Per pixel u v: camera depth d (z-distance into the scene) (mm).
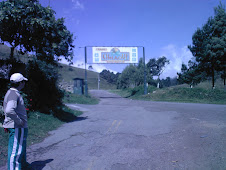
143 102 21547
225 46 23344
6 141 5023
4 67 7875
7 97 3221
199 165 3768
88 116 11219
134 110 13492
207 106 14648
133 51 30297
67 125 8320
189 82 31422
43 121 7906
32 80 9227
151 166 3803
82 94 29484
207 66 26375
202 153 4379
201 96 22016
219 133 5992
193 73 29672
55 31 7789
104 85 113500
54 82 11281
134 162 4023
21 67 8656
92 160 4184
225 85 26438
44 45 8016
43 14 7434
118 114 11578
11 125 3238
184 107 14266
